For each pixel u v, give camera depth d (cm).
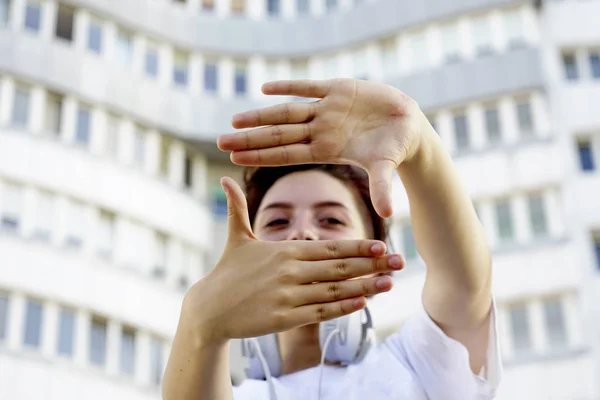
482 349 308
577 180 2892
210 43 3269
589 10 3141
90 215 2755
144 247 2867
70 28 2978
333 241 245
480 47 3144
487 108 3075
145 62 3147
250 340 324
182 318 255
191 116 3127
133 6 3128
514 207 2914
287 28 3353
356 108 258
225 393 257
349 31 3312
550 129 2984
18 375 2397
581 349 2659
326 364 320
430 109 3109
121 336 2670
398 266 241
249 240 254
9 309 2483
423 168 266
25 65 2811
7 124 2691
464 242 279
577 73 3091
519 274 2795
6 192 2634
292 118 256
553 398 2627
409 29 3231
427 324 305
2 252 2528
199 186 3108
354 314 318
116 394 2559
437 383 304
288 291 241
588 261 2775
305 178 336
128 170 2881
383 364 310
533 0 3153
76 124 2880
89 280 2631
